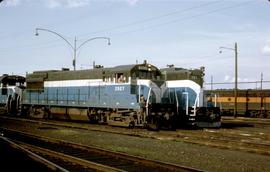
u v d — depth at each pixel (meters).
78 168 12.40
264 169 12.73
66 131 24.97
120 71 27.19
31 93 37.78
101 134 23.14
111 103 27.92
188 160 14.34
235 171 12.41
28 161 13.16
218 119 29.05
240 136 22.55
